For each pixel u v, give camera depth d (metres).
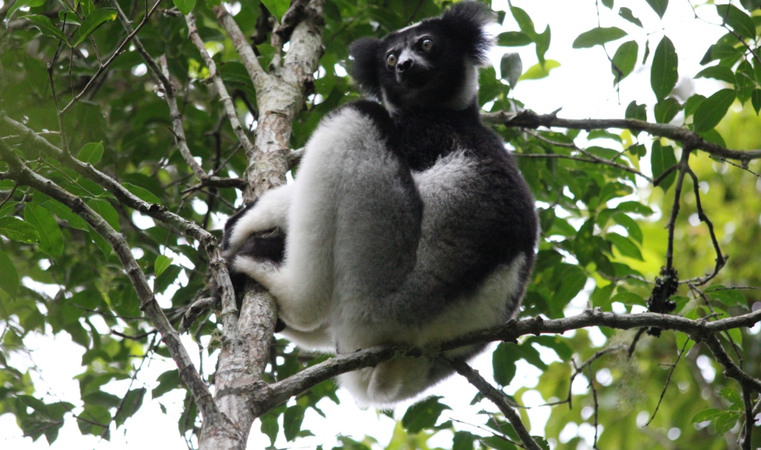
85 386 9.70
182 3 6.61
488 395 6.98
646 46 8.93
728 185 16.55
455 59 9.51
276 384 5.61
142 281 5.34
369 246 6.94
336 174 7.02
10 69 10.02
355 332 7.07
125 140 11.20
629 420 15.00
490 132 8.55
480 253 7.13
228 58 13.76
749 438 7.24
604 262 10.48
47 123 10.02
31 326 11.15
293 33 10.47
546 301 10.49
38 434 8.83
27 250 11.55
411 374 7.66
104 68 5.98
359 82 10.38
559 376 15.65
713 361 14.86
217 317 7.52
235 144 12.52
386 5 11.90
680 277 15.94
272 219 7.55
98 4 10.34
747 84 8.76
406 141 8.19
